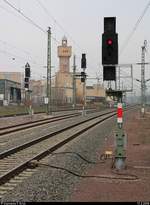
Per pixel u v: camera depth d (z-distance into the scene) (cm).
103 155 2011
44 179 1427
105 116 7225
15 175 1512
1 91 11844
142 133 3516
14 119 5447
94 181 1405
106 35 1617
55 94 15788
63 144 2586
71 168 1675
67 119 5862
